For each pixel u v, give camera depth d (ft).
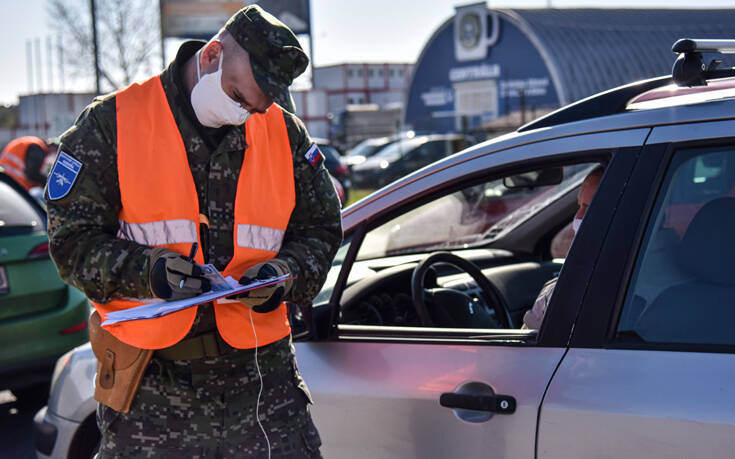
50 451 10.64
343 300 9.03
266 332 6.71
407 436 7.44
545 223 11.66
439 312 9.14
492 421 6.95
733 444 5.87
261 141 6.82
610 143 6.95
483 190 10.73
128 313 5.85
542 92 98.22
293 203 6.96
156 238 6.42
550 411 6.62
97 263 6.15
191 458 6.49
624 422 6.27
